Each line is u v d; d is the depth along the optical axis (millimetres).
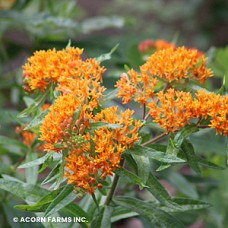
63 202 521
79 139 514
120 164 546
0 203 656
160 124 531
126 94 544
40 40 875
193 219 815
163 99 532
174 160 516
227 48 808
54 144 515
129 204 576
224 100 525
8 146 704
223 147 743
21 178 725
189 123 533
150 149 523
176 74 558
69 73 553
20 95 766
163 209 581
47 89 567
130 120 525
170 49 564
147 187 527
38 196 558
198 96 529
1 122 723
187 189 716
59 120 517
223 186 833
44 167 529
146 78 547
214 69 807
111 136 520
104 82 771
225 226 828
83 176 513
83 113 520
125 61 849
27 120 679
